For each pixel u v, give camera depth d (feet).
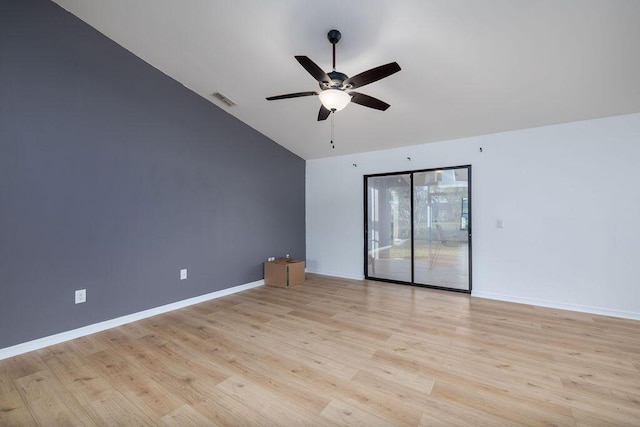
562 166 11.41
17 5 8.02
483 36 7.80
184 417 5.59
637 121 10.23
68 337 8.89
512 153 12.37
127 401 6.05
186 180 12.16
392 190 15.66
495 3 6.87
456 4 7.02
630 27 6.98
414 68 9.30
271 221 16.26
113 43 9.96
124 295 10.21
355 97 8.18
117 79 10.06
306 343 8.67
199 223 12.65
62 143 8.81
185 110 12.12
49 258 8.55
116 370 7.22
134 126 10.51
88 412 5.72
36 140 8.32
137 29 9.42
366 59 9.15
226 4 8.03
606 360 7.52
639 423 5.29
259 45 9.40
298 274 15.58
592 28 7.16
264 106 13.05
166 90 11.48
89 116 9.38
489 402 5.94
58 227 8.73
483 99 10.52
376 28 7.97
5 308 7.82
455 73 9.35
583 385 6.46
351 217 16.97
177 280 11.82
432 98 10.78
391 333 9.32
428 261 14.64
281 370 7.21
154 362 7.59
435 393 6.25
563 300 11.42
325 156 17.85
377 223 16.20
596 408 5.71
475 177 13.17
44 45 8.48
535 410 5.68
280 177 16.87
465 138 13.46
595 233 10.85
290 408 5.83
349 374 7.01
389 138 14.43
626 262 10.39
